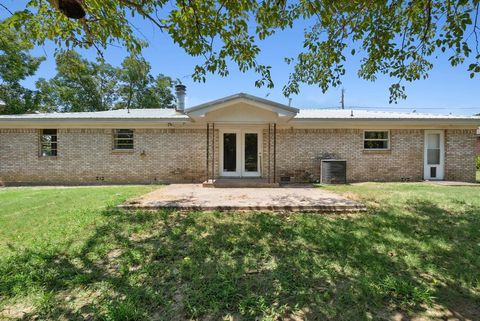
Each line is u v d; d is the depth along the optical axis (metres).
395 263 3.23
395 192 7.96
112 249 3.67
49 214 5.29
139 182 11.10
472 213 5.43
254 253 3.53
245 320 2.21
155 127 11.13
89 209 5.67
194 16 4.17
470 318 2.24
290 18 4.52
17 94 22.81
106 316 2.24
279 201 6.37
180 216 5.25
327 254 3.49
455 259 3.34
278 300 2.48
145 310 2.33
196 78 5.06
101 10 4.25
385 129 11.32
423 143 11.34
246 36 4.68
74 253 3.48
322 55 5.58
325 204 5.91
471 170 11.28
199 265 3.18
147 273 2.99
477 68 4.05
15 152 10.97
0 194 7.73
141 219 4.98
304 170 11.16
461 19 3.82
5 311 2.34
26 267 3.10
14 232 4.28
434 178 11.39
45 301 2.46
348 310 2.34
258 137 11.16
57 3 2.89
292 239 4.03
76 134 11.05
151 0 4.09
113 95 31.03
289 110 8.72
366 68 5.93
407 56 5.19
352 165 11.25
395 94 5.89
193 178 11.20
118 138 11.27
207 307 2.37
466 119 10.90
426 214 5.37
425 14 4.57
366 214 5.43
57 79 28.22
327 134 11.21
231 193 7.80
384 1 3.93
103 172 11.09
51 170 11.04
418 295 2.50
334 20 4.83
